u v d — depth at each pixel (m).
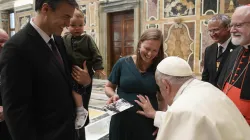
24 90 1.29
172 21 7.14
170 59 1.46
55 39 1.62
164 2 7.25
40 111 1.40
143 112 1.84
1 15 12.74
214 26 2.66
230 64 2.22
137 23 7.85
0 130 1.86
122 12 8.50
